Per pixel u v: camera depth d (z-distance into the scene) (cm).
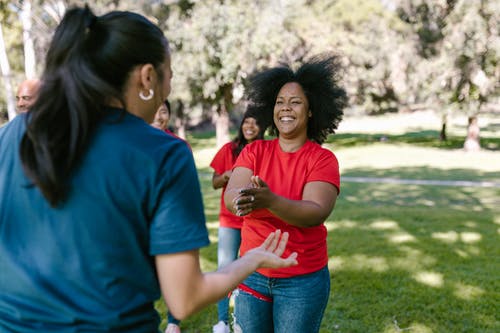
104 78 114
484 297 403
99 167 109
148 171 111
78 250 108
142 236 112
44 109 110
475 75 1991
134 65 117
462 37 1948
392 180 1348
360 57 2456
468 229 665
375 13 2616
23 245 112
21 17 1378
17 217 113
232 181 247
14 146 117
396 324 355
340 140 2977
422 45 2520
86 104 111
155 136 117
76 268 108
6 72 1389
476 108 2088
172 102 2536
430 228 672
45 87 112
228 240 366
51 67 115
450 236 622
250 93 276
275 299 231
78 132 108
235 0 2120
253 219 234
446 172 1509
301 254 225
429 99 2208
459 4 1923
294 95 245
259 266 133
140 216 111
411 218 750
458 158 1947
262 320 237
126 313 110
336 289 426
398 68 2550
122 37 114
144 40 117
